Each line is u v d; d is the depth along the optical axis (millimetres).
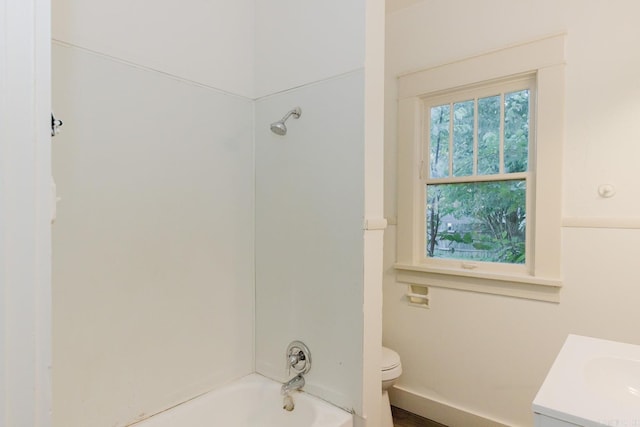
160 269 1364
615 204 1641
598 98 1680
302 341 1553
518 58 1886
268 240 1687
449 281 2117
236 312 1664
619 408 806
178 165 1423
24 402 531
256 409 1600
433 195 2297
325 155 1475
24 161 534
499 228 2043
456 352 2096
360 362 1370
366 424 1369
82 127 1143
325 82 1469
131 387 1276
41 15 555
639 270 1593
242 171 1691
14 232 524
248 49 1714
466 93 2145
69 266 1120
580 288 1725
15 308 523
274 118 1655
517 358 1896
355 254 1388
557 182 1771
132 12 1271
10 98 521
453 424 2088
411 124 2277
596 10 1688
